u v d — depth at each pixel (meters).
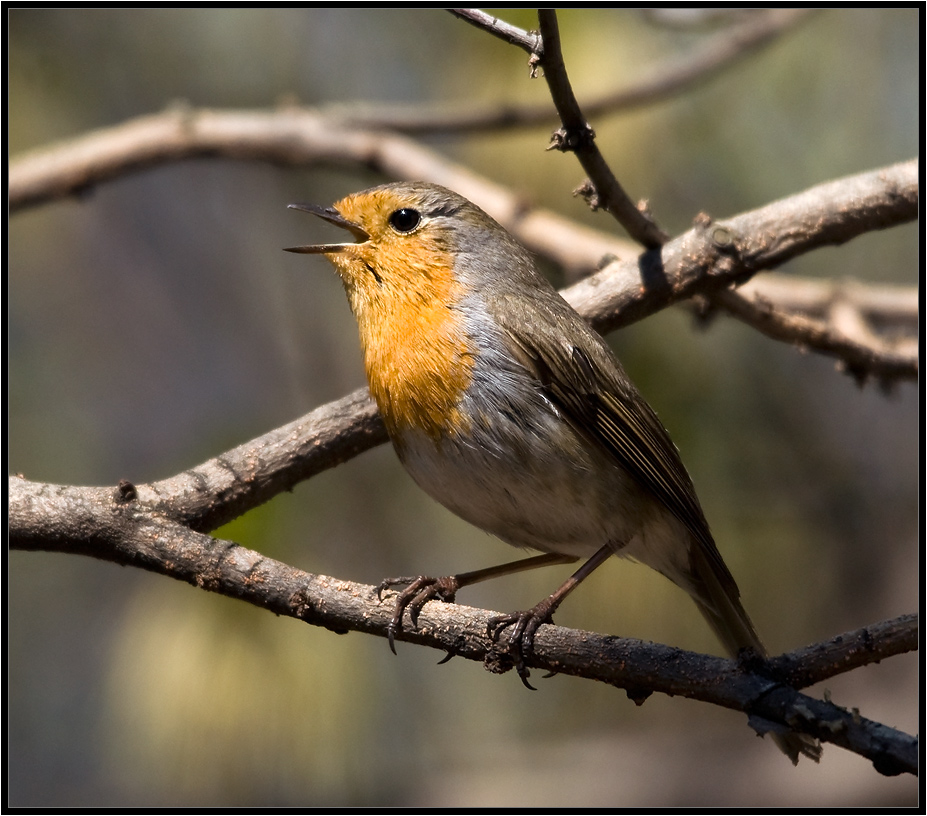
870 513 11.98
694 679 5.37
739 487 11.38
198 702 8.90
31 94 12.26
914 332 11.04
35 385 13.38
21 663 13.31
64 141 12.58
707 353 11.51
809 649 5.30
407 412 7.12
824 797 12.11
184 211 14.35
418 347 7.13
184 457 11.15
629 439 7.51
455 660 13.15
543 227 10.80
